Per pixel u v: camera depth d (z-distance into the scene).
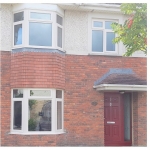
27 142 11.05
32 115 11.23
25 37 11.25
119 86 11.47
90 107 12.01
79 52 12.12
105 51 12.52
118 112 12.60
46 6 11.50
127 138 12.73
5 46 11.48
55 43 11.50
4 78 11.39
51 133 11.23
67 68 11.95
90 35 12.31
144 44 9.90
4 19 11.54
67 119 11.77
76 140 11.77
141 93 12.48
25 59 11.16
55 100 11.38
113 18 12.61
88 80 12.09
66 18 12.14
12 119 11.36
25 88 11.15
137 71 12.64
